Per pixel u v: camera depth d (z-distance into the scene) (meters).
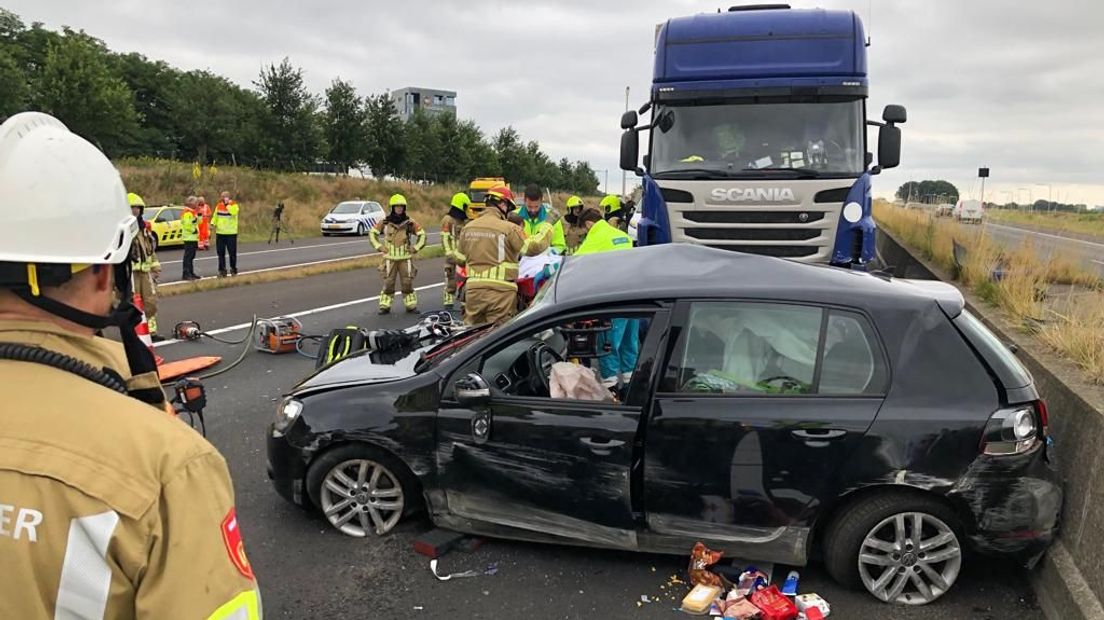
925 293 3.53
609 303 3.62
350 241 26.45
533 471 3.61
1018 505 3.19
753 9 8.08
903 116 7.30
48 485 1.01
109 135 38.03
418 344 4.81
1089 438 3.43
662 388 3.47
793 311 3.44
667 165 7.49
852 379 3.33
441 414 3.73
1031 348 5.05
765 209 7.09
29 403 1.06
